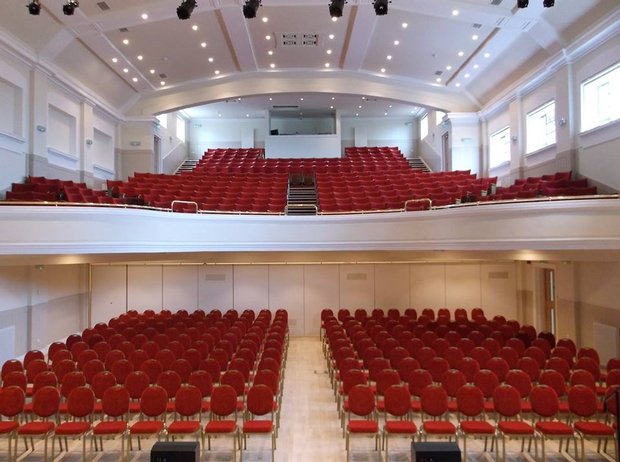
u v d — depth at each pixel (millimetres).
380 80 16547
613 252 8836
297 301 14188
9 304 10750
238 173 16984
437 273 14234
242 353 8594
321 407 8328
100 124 15227
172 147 21766
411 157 24922
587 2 9758
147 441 6910
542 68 11945
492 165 15906
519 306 14211
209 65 15453
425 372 7125
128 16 11297
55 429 6008
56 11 10562
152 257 10852
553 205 7867
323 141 23312
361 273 14227
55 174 12312
